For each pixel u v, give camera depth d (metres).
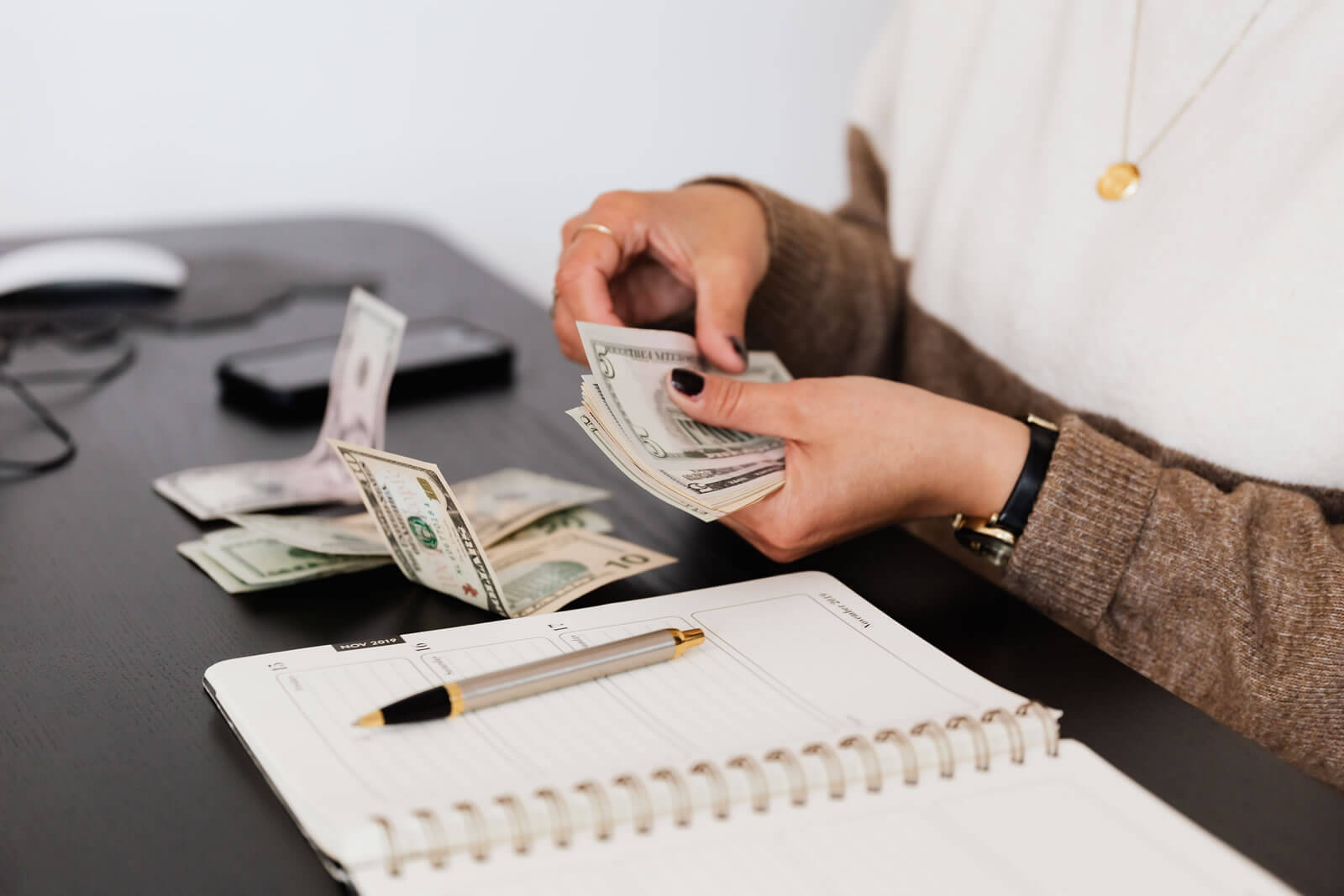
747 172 2.37
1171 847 0.45
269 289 1.21
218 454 0.85
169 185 1.85
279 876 0.44
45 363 0.99
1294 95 0.74
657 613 0.61
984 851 0.44
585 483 0.83
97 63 1.72
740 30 2.21
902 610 0.67
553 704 0.52
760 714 0.52
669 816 0.45
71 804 0.47
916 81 1.11
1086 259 0.88
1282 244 0.73
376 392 0.77
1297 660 0.64
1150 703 0.59
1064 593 0.69
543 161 2.15
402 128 2.00
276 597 0.64
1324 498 0.75
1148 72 0.85
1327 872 0.47
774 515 0.66
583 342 0.69
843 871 0.43
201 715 0.53
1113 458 0.68
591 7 2.05
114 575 0.66
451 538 0.60
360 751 0.47
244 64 1.82
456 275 1.32
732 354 0.79
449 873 0.41
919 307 1.07
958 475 0.68
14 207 1.76
